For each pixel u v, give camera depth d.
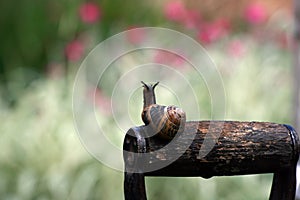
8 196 8.52
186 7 13.23
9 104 10.66
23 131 8.92
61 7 12.48
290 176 3.93
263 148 3.81
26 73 11.72
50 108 9.20
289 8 13.00
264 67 10.44
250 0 13.22
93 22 11.70
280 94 9.91
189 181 8.48
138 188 3.62
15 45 12.66
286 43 11.12
